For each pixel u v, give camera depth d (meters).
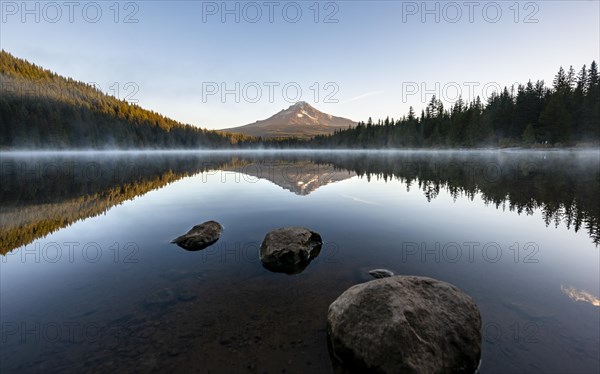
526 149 70.44
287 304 6.14
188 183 26.56
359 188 22.62
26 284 7.00
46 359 4.50
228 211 14.98
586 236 9.98
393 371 4.11
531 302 5.89
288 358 4.58
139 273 7.70
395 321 4.46
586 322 5.18
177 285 7.00
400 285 5.21
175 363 4.43
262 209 15.38
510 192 19.30
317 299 6.35
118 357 4.55
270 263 8.27
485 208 14.91
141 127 136.88
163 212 14.78
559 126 65.06
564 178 25.83
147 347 4.78
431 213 14.06
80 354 4.61
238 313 5.78
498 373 4.24
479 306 5.82
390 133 121.19
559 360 4.34
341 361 4.56
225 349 4.74
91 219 13.39
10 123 88.38
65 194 20.30
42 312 5.79
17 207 15.80
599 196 17.00
